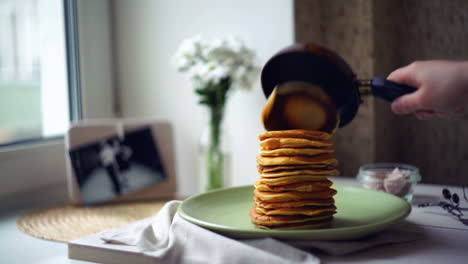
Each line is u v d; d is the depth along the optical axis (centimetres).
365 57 142
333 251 67
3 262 84
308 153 73
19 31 124
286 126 77
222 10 139
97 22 145
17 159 121
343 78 75
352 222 76
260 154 76
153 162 125
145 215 110
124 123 125
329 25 147
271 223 72
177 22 145
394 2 149
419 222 82
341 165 149
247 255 65
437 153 147
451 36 142
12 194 120
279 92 77
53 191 132
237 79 124
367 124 142
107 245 71
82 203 118
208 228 71
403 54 151
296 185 73
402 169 102
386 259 67
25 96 126
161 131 128
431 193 102
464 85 71
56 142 132
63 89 138
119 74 153
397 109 77
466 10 139
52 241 95
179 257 68
